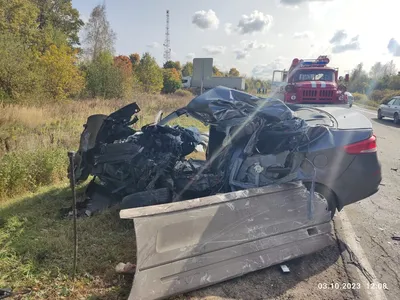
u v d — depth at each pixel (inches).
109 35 1774.1
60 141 318.3
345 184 153.3
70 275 113.0
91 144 178.4
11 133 342.6
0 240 132.9
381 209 191.2
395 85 1521.9
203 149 203.3
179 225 109.9
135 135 181.5
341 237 153.9
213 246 114.3
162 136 173.3
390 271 126.3
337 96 446.0
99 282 110.6
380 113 737.0
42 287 107.1
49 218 162.2
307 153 151.8
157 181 162.2
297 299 108.6
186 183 161.0
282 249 127.3
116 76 986.7
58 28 1423.5
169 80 1792.6
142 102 813.2
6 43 622.8
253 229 124.1
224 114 153.4
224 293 109.3
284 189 138.6
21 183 211.3
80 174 179.6
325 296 110.6
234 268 115.5
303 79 504.4
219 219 118.6
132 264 116.3
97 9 1754.4
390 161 315.9
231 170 156.7
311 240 135.6
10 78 609.0
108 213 163.5
